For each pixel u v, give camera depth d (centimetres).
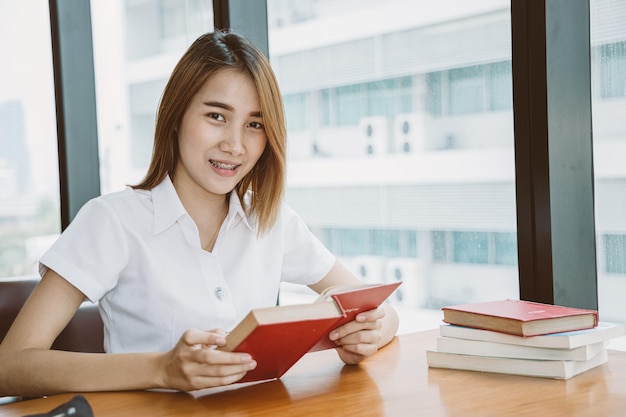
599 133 177
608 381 126
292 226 182
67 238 153
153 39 277
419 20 204
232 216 165
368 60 217
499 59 189
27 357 134
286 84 242
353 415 111
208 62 151
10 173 300
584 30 175
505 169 189
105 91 292
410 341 163
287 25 238
